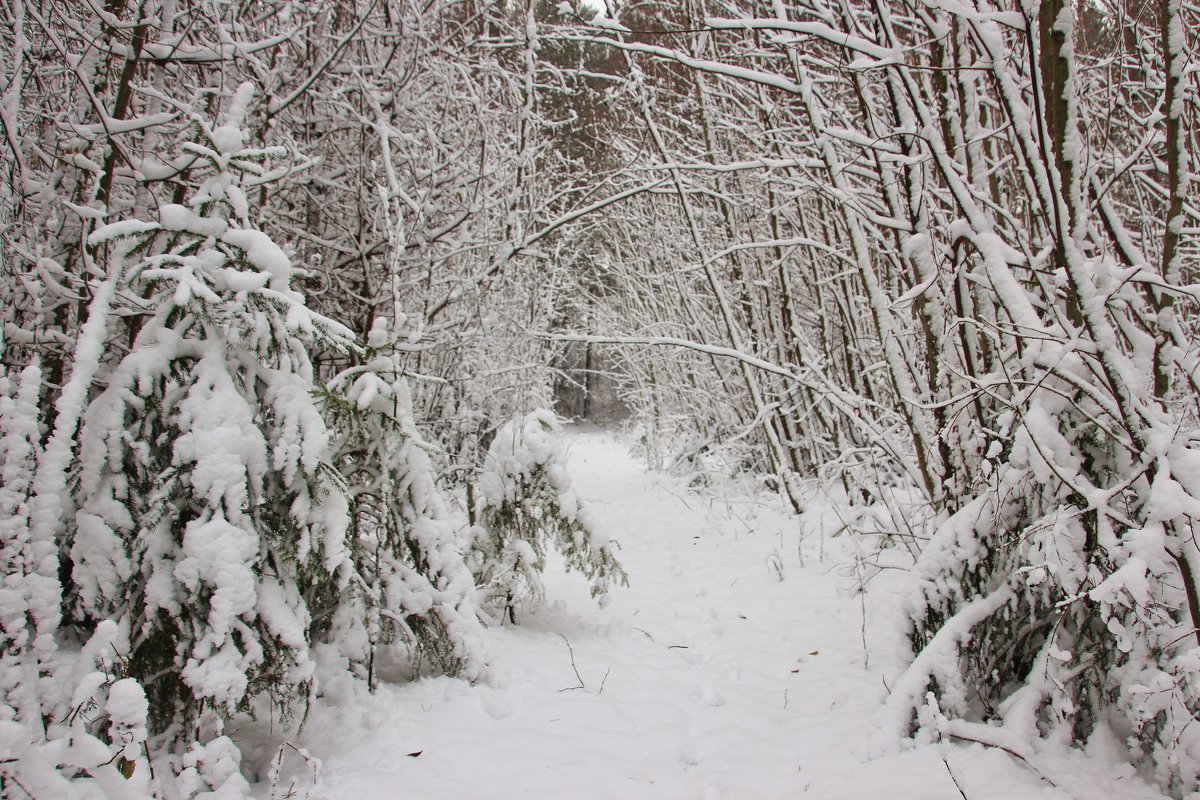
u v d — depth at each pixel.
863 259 4.30
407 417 3.41
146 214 3.45
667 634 4.43
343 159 5.87
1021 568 2.74
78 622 2.64
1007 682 2.98
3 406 2.19
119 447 2.42
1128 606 2.37
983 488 3.35
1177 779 2.28
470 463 5.70
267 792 2.39
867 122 4.40
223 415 2.53
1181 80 2.28
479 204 5.85
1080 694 2.68
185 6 4.27
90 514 2.38
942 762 2.59
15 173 3.08
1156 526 2.38
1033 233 3.56
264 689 2.58
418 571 3.41
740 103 7.21
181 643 2.39
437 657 3.41
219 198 2.70
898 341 4.68
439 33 6.20
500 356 7.65
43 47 3.48
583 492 11.27
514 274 7.76
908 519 4.82
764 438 9.20
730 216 8.11
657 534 7.65
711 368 10.48
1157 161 3.32
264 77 4.63
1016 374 3.26
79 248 3.43
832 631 4.19
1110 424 2.72
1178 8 2.25
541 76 7.55
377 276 5.80
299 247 5.76
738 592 5.29
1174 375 2.77
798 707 3.29
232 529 2.45
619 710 3.27
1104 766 2.46
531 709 3.24
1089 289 2.44
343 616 3.05
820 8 4.20
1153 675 2.45
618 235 12.59
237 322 2.63
